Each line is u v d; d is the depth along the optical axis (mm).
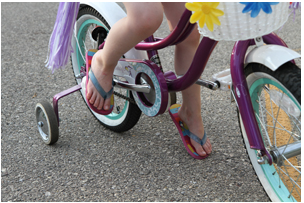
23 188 1493
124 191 1437
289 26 2992
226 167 1528
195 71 1284
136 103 1598
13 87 2408
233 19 938
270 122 1593
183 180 1472
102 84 1469
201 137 1606
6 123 1996
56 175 1561
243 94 1129
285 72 1022
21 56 2902
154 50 1486
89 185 1485
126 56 1558
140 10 1145
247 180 1442
